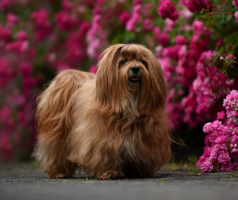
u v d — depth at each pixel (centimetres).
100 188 423
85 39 1130
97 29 1020
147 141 580
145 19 964
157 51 921
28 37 1201
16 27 1227
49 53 1206
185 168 742
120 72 570
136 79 562
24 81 1195
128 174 605
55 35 1217
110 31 1055
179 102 921
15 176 705
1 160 1275
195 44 795
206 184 442
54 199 347
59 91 661
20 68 1213
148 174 599
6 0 1241
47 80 1241
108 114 570
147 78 569
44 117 663
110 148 567
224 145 625
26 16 1257
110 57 579
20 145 1284
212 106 755
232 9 732
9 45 1165
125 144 570
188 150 954
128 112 569
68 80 672
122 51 578
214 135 643
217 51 760
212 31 792
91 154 577
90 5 1094
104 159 571
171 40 915
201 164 641
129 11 1050
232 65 729
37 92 1241
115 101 571
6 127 1273
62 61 1180
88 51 1018
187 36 878
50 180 559
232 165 625
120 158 574
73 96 652
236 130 634
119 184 466
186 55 818
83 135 583
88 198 351
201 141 978
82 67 1163
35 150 711
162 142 593
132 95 573
